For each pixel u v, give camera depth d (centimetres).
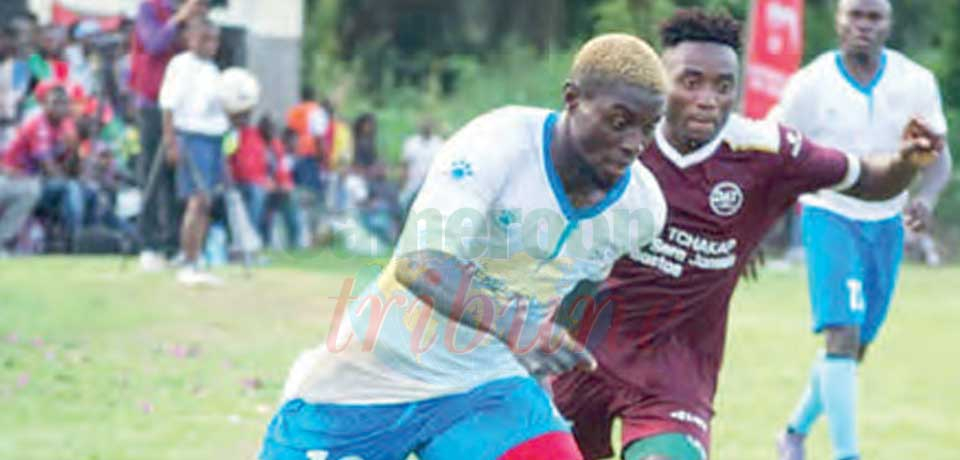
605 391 1074
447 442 923
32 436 1569
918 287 3183
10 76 2938
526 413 922
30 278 2405
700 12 1037
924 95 1515
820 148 1065
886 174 1066
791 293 2875
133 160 3006
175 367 1908
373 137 3688
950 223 4294
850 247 1456
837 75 1515
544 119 880
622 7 4784
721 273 1072
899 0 5244
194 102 2355
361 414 927
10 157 2838
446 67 5809
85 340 2014
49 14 3406
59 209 2905
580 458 915
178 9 2541
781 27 3241
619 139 857
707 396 1077
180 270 2506
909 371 2130
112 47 3066
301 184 3409
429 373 920
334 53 6084
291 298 2361
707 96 1021
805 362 2130
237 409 1719
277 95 3681
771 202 1072
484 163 870
